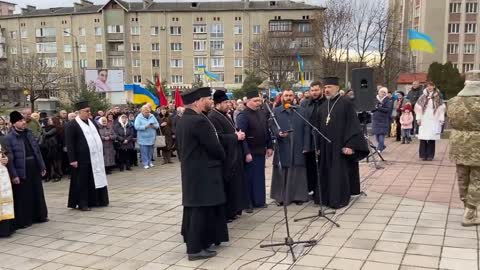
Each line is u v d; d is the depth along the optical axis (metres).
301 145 7.07
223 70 58.22
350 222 5.98
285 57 43.66
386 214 6.27
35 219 6.95
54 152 11.12
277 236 5.61
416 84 14.60
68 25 61.75
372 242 5.16
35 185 6.94
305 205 7.11
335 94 6.84
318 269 4.50
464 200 5.70
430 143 10.89
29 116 10.92
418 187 7.88
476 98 5.33
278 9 56.06
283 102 7.05
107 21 59.38
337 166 6.68
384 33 35.34
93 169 7.72
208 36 57.97
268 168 11.03
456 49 50.97
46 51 63.56
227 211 6.19
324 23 35.59
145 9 58.94
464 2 50.12
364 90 9.37
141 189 9.36
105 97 22.50
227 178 5.41
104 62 60.12
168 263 4.94
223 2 60.62
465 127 5.43
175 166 12.77
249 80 40.38
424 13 50.94
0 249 5.76
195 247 4.94
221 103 6.33
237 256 5.00
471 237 5.18
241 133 5.81
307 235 5.56
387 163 10.52
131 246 5.61
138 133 12.62
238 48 57.69
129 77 59.81
